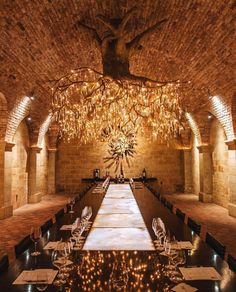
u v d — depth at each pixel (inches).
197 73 342.6
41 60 312.7
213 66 309.7
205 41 274.4
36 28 255.3
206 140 512.1
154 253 127.6
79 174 639.1
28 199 502.3
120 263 115.6
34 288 94.5
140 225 179.6
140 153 635.5
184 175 632.4
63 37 283.7
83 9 243.8
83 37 292.4
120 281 98.1
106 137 624.7
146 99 376.5
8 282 99.5
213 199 499.8
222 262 115.0
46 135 608.7
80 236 152.9
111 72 279.0
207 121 499.5
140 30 279.7
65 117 454.6
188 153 630.5
